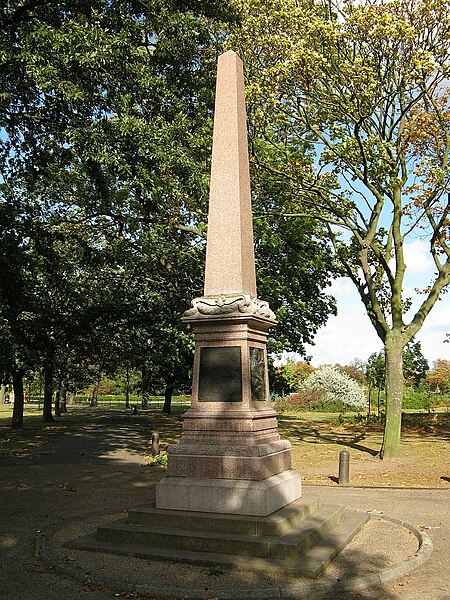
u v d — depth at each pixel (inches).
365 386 1994.3
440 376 2481.5
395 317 753.6
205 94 760.3
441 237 765.9
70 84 578.9
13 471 627.2
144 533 315.3
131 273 1174.3
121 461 707.4
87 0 639.1
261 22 692.1
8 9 636.1
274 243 879.7
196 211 832.9
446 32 673.6
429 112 769.6
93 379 1642.5
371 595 253.6
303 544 296.5
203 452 342.6
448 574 282.4
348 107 699.4
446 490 517.0
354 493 501.7
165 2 677.3
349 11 669.3
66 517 401.4
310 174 764.6
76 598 251.1
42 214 872.3
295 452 768.3
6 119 690.2
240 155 399.2
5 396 3112.7
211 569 279.3
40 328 1120.8
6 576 280.7
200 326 369.7
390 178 718.5
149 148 620.4
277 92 732.7
